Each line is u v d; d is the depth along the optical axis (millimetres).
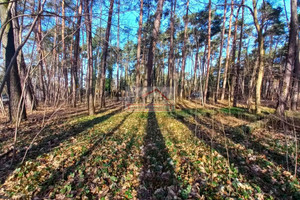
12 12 4719
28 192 2027
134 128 5293
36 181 2242
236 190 2092
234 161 2869
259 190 2086
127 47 19547
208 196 1992
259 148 3459
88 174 2443
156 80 20875
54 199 1925
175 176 2426
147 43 17828
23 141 3742
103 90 10961
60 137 4176
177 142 3904
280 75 3150
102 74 10656
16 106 5402
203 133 4582
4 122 5320
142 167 2709
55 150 3264
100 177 2379
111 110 9703
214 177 2387
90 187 2152
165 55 22891
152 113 8602
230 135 4402
